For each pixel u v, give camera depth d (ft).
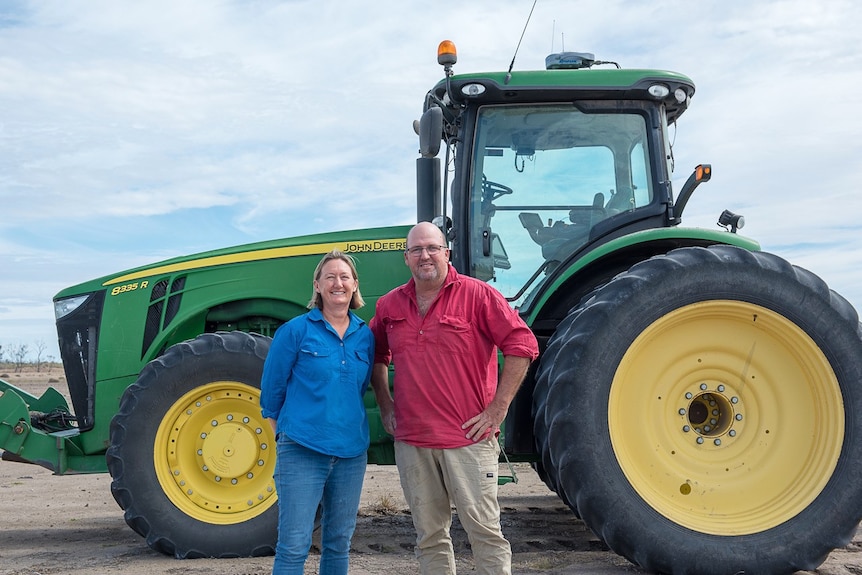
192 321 18.47
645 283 14.34
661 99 16.80
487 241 16.58
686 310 14.44
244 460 16.17
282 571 11.14
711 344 14.75
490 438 11.73
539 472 21.33
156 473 15.92
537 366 16.35
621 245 15.67
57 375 110.73
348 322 12.01
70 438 17.69
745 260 14.58
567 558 15.30
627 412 14.51
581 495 13.97
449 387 11.68
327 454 11.34
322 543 11.87
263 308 18.37
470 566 14.88
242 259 18.42
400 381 11.89
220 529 15.75
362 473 11.87
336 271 11.76
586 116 16.90
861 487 14.02
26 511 22.41
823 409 14.48
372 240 18.24
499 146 16.83
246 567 14.87
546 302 16.80
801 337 14.47
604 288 14.66
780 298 14.46
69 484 28.04
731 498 14.38
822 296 14.49
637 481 14.23
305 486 11.34
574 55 18.08
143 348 18.16
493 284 16.61
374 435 16.58
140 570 14.66
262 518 15.80
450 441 11.57
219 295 18.22
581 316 14.48
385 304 12.33
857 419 14.20
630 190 16.83
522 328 11.80
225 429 16.28
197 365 16.11
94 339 18.29
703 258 14.58
